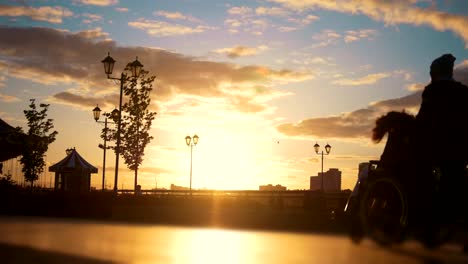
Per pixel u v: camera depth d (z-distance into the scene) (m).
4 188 34.75
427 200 8.01
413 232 8.11
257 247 8.51
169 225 16.05
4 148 34.91
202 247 8.44
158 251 7.62
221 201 38.16
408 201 8.10
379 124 8.32
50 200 31.42
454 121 8.10
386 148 8.39
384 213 8.27
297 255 7.27
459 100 8.09
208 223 18.36
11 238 9.66
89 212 27.67
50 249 7.68
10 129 34.06
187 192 41.69
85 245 8.39
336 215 11.80
